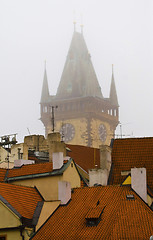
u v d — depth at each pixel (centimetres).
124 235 6291
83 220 6700
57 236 6606
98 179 8256
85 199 7100
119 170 8631
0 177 7900
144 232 6294
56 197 7569
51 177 7644
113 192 7119
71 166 7850
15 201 6950
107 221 6556
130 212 6619
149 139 8900
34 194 7412
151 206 7162
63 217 6894
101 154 8631
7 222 6725
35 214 6875
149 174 8356
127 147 8881
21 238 6681
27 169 7900
